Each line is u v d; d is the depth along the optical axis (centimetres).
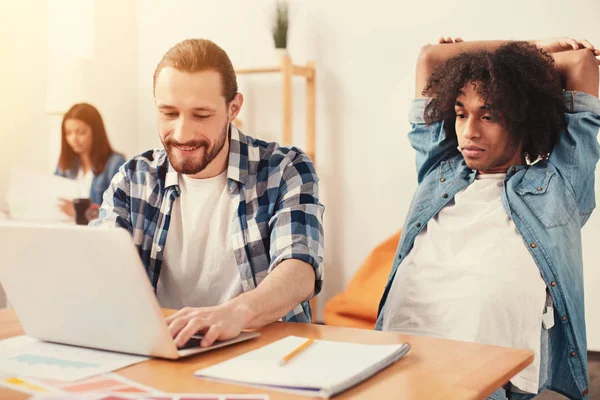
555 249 179
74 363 97
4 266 106
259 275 152
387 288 204
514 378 163
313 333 116
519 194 188
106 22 405
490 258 180
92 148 356
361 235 358
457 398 81
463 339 172
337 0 357
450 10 328
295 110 374
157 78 138
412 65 340
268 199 153
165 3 412
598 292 296
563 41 201
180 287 159
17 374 91
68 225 96
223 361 97
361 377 87
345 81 358
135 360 98
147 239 158
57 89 359
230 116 149
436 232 194
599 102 189
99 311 100
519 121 193
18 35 365
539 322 173
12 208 338
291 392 83
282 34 349
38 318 108
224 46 395
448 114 206
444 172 206
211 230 156
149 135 423
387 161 349
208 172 154
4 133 360
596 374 272
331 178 364
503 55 195
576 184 189
